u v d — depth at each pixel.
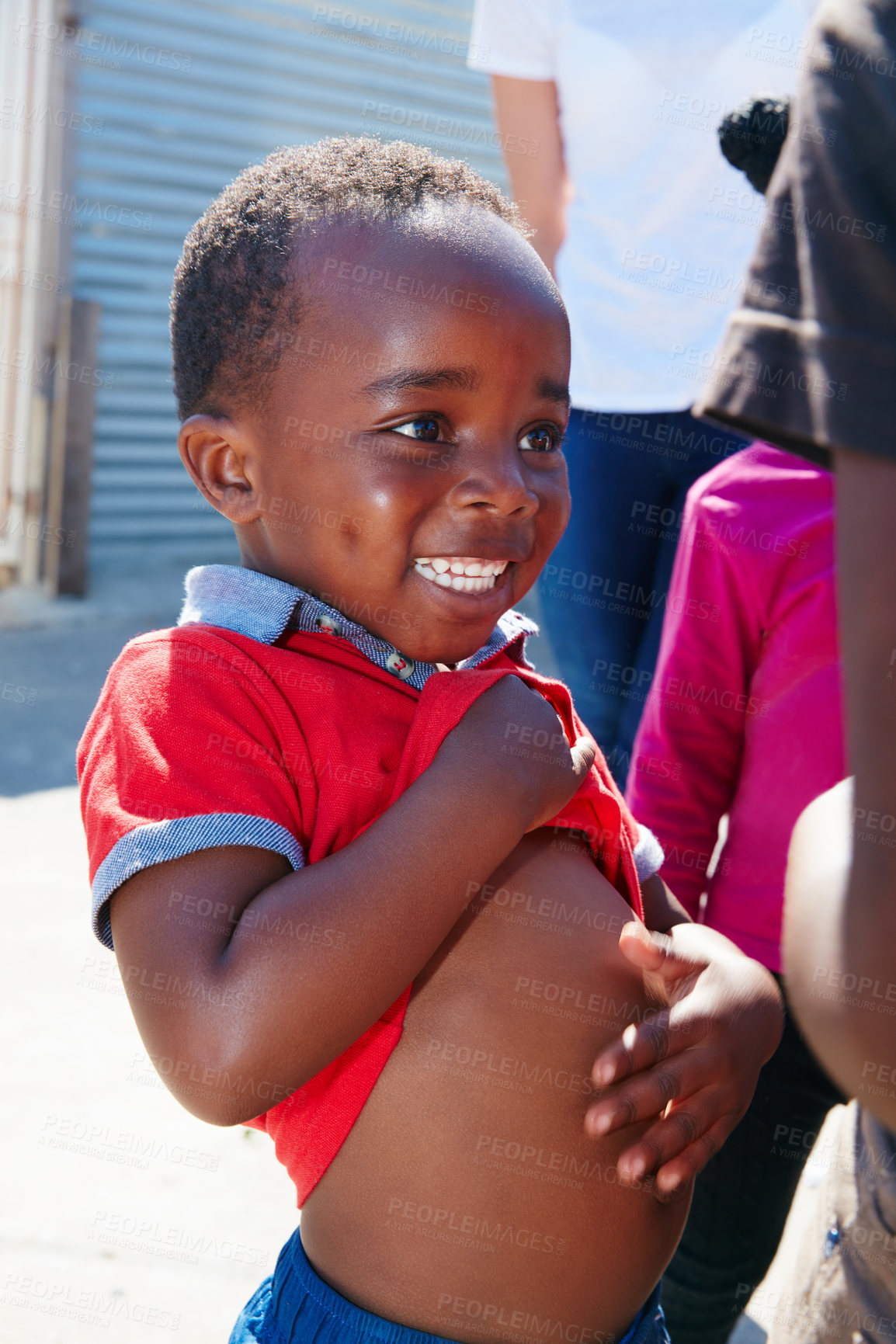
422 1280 1.11
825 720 1.59
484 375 1.14
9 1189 2.27
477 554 1.17
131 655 1.20
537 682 1.31
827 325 0.78
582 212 2.61
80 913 3.30
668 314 2.51
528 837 1.27
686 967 1.24
